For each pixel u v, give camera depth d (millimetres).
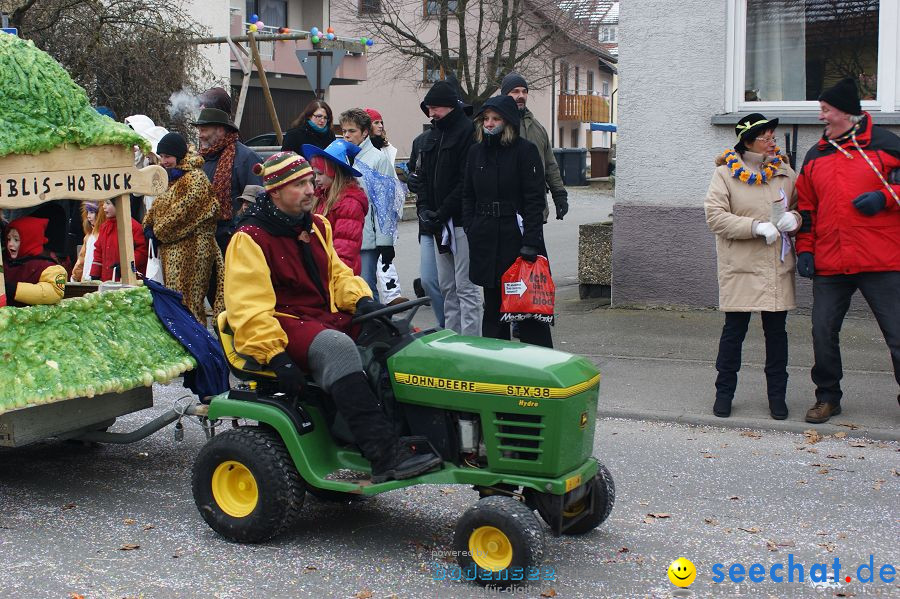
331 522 5227
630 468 6031
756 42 9906
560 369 4422
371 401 4633
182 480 5898
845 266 6566
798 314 9898
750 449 6367
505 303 7238
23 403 5047
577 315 10297
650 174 10258
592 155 48531
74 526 5145
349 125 8367
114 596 4305
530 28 27859
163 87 17516
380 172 8406
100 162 5789
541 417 4383
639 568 4598
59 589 4375
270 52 33281
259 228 4734
